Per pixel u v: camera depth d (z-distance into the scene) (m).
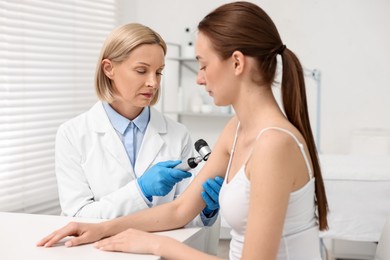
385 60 3.75
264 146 1.12
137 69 1.64
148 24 4.14
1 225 1.44
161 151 1.84
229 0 3.97
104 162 1.77
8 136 2.69
